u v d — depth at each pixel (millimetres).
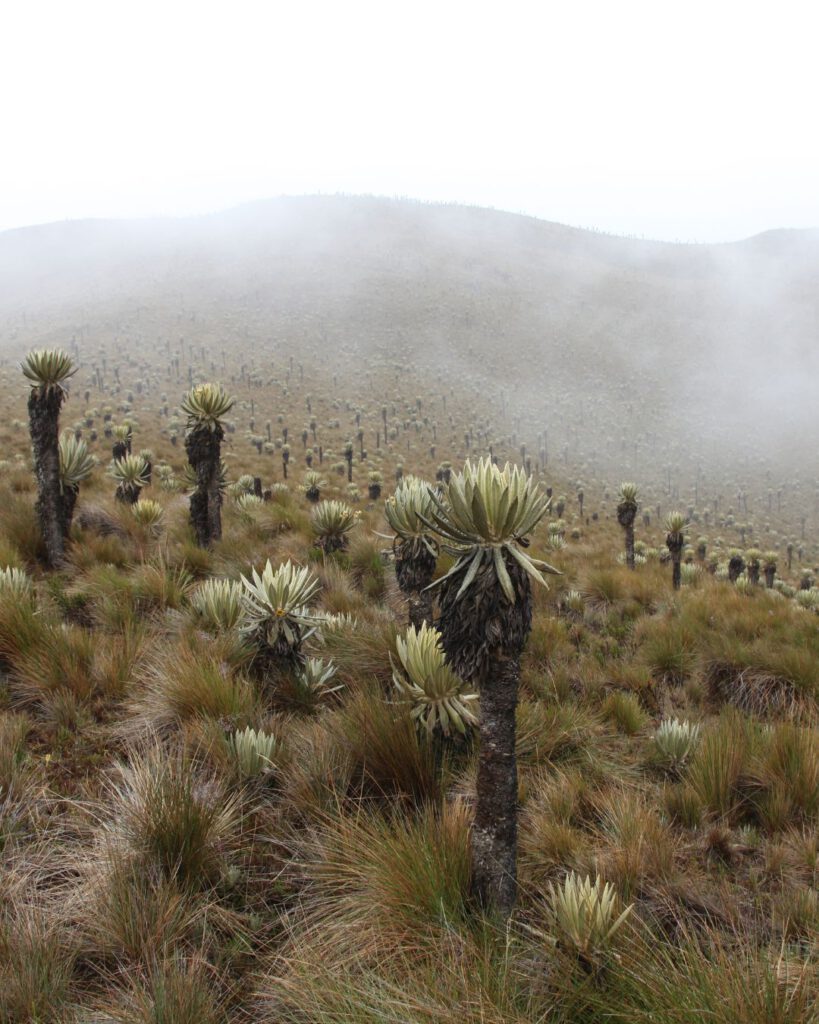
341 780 3670
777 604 9719
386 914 2688
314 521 8961
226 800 3410
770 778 4242
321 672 5168
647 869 3195
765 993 2010
